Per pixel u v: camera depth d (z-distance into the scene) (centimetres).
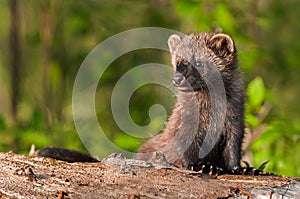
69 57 1811
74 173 773
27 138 1333
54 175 770
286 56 1673
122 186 746
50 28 1723
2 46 1927
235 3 1631
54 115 1677
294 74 1694
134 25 1764
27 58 1891
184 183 750
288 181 761
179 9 1462
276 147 1266
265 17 1631
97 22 1773
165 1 1742
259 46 1544
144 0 1762
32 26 1866
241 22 1645
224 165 961
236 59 1034
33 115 1436
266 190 731
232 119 973
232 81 1012
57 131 1462
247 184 750
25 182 762
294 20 1739
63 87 1781
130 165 782
